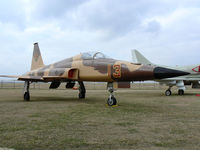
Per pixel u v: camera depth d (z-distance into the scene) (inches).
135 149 107.8
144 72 271.7
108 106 302.7
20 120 187.9
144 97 526.9
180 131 147.3
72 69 371.2
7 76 424.5
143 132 144.2
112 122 179.2
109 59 333.7
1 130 148.6
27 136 132.6
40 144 116.1
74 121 183.3
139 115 218.4
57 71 392.8
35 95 609.3
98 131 146.4
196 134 139.0
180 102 377.4
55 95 610.5
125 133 141.0
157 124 171.5
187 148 109.7
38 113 231.8
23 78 394.3
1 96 553.9
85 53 384.2
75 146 112.7
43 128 155.2
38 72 462.6
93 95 603.5
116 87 310.2
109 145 114.5
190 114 226.8
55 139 126.0
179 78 639.8
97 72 330.6
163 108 281.6
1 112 240.1
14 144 116.1
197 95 624.4
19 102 370.3
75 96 558.6
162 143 118.3
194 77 668.7
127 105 319.3
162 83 652.7
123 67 295.3
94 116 211.0
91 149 107.7
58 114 224.4
